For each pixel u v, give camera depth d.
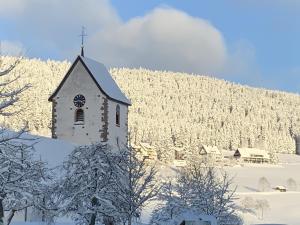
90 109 73.75
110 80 77.94
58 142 62.50
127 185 37.84
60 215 38.00
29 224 43.66
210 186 52.69
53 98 75.25
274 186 195.88
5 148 24.84
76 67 74.81
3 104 21.31
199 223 47.00
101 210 35.19
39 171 30.80
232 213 56.00
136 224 41.78
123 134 77.94
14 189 25.09
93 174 35.94
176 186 52.66
